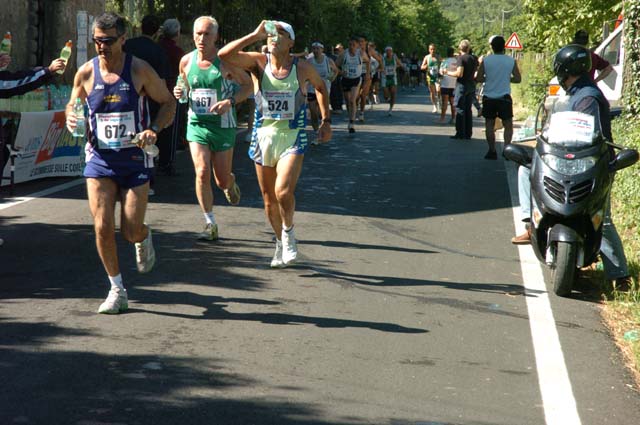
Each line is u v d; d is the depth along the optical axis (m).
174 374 9.06
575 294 12.84
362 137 33.94
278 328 10.74
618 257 12.92
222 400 8.45
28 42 30.81
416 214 18.56
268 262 14.07
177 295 11.98
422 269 14.03
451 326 11.12
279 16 59.62
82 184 21.30
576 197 12.28
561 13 38.56
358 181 22.59
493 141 27.81
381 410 8.38
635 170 18.27
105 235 10.80
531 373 9.58
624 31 25.53
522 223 17.89
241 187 21.30
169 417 8.00
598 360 10.09
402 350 10.13
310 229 16.69
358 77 35.41
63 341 9.94
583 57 12.88
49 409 8.06
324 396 8.66
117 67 10.62
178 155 26.98
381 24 113.88
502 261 14.73
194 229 16.33
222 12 48.44
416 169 25.12
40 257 13.77
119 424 7.80
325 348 10.09
